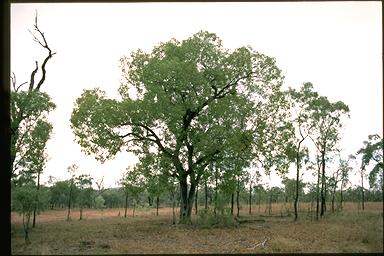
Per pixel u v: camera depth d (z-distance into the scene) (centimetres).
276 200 6319
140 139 3212
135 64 3325
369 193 5200
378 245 1803
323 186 3919
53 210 6456
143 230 2762
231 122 3231
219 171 3253
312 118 3816
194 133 3219
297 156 3609
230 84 3350
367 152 3894
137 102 3084
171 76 3084
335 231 2362
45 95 2436
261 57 3347
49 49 2523
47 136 2519
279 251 1775
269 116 3303
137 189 3108
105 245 1909
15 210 2084
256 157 3241
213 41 3300
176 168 3203
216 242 2136
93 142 3072
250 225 3184
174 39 3297
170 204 8062
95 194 6259
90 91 3241
